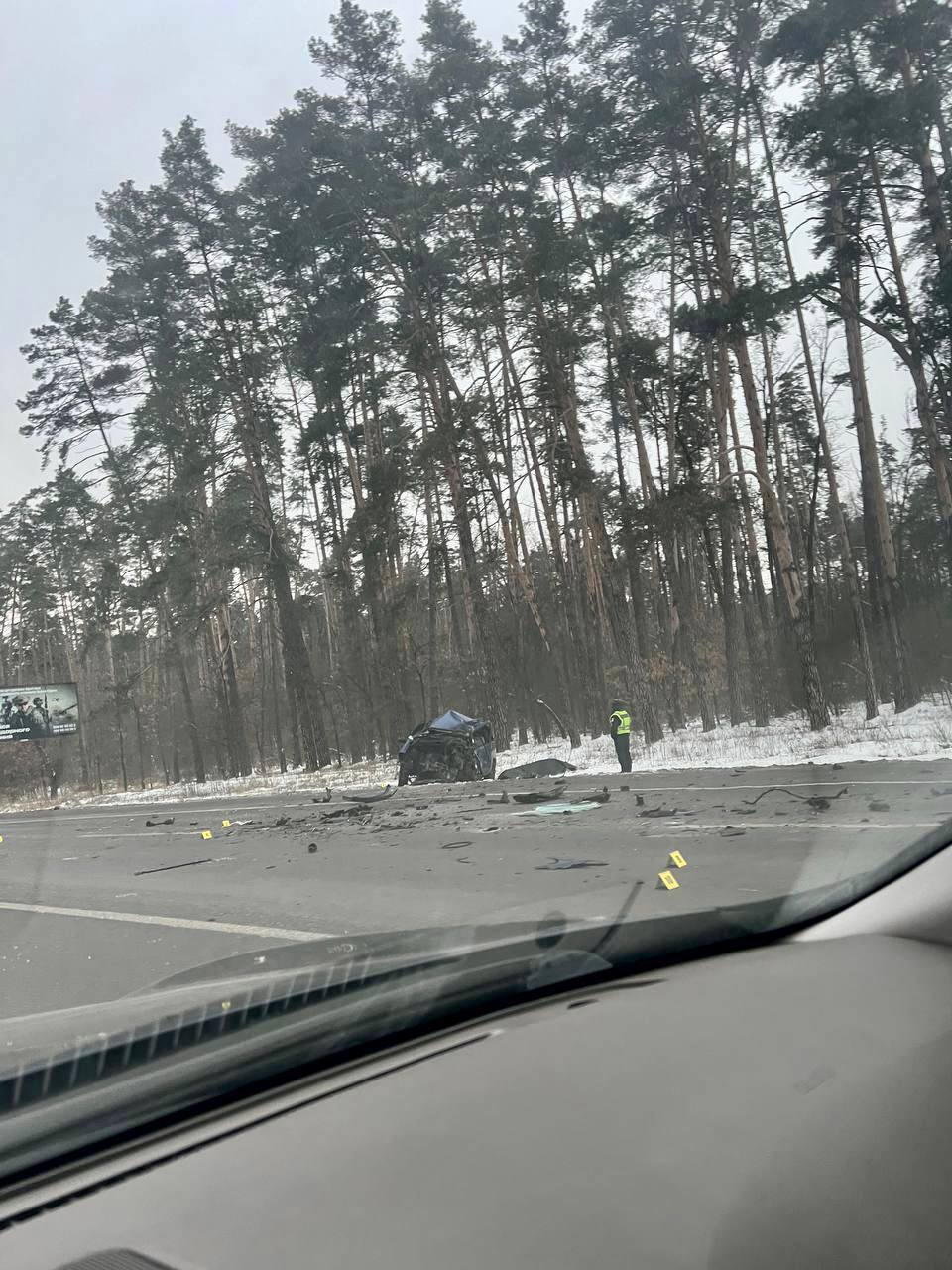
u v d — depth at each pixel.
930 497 39.50
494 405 30.72
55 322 40.16
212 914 9.58
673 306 31.55
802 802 12.34
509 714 37.22
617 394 34.44
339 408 34.69
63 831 22.64
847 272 24.42
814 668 25.33
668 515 26.61
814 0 23.36
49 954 8.35
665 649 37.59
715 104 25.77
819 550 43.56
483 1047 2.85
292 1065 2.70
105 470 41.44
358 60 30.16
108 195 38.41
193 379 37.03
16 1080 2.32
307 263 33.56
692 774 17.77
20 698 46.78
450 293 31.31
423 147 29.84
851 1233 1.95
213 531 39.00
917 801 11.20
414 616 41.75
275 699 50.34
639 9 25.31
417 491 33.66
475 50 29.30
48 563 61.62
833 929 3.81
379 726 39.09
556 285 28.89
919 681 32.12
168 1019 2.73
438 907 8.61
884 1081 2.50
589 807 14.40
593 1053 2.73
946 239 22.80
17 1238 1.97
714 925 3.77
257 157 31.83
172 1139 2.39
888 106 22.00
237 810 22.69
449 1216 1.93
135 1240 1.92
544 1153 2.16
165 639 46.41
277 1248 1.85
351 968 3.19
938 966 3.28
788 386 37.03
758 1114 2.34
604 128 26.97
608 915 4.17
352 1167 2.14
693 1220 1.91
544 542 43.81
